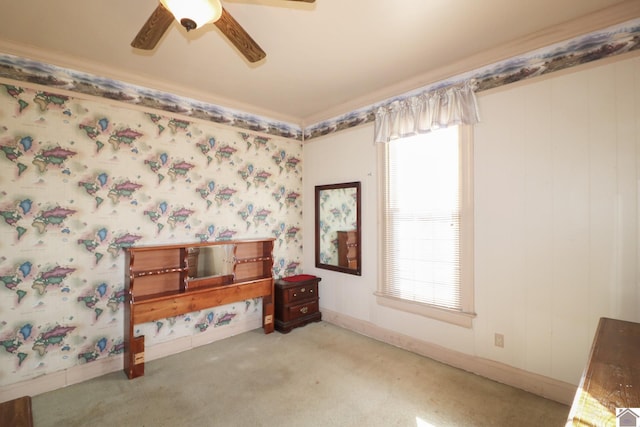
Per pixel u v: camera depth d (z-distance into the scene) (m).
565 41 2.24
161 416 2.14
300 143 4.32
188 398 2.34
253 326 3.79
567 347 2.22
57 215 2.56
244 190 3.76
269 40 2.38
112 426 2.04
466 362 2.72
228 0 1.88
